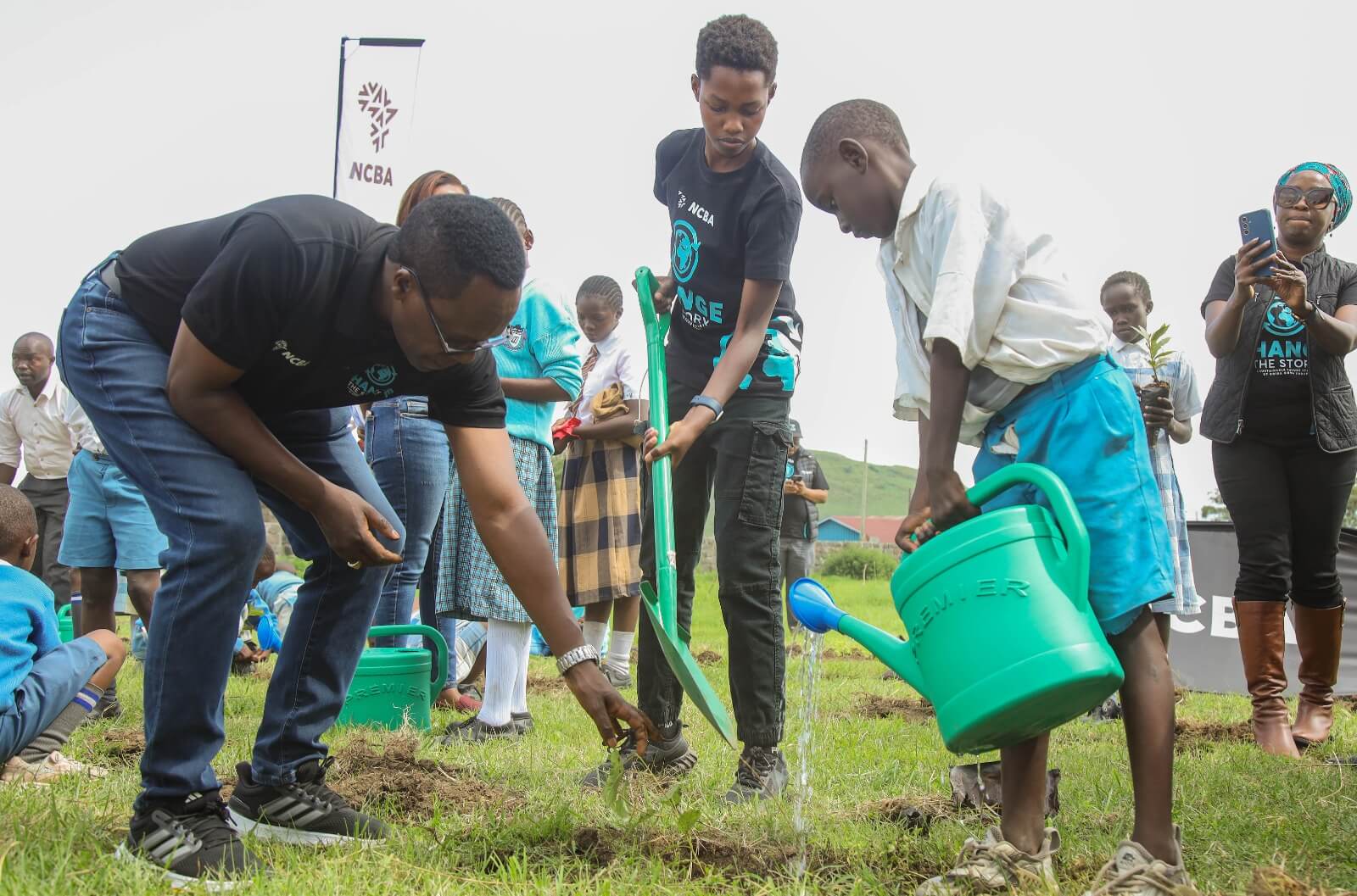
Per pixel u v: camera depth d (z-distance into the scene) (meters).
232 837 2.52
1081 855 2.64
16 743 3.42
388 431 4.97
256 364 2.60
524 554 2.76
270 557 7.73
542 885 2.31
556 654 2.74
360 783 3.37
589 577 6.13
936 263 2.59
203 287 2.44
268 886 2.25
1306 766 4.00
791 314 3.81
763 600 3.56
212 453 2.57
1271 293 4.86
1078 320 2.52
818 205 2.88
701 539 3.93
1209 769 3.78
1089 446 2.50
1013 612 2.24
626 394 6.46
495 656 4.70
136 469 2.56
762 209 3.61
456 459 2.81
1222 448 4.98
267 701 2.88
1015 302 2.54
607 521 6.14
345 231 2.52
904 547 2.80
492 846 2.66
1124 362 6.00
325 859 2.47
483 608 4.70
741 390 3.69
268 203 2.57
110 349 2.61
